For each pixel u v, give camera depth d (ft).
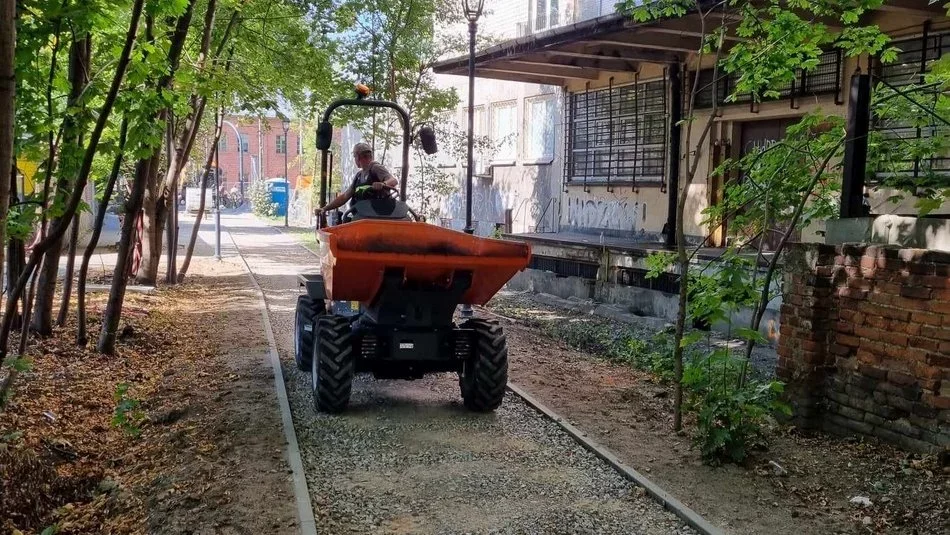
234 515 16.58
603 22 40.88
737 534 16.19
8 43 13.57
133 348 33.96
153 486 18.81
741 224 25.68
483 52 51.70
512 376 29.84
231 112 55.93
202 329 39.11
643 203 52.85
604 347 36.04
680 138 48.93
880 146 24.32
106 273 56.49
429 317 24.58
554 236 56.95
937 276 19.42
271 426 22.59
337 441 22.13
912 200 31.17
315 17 52.54
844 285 21.80
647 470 19.75
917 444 19.99
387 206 26.50
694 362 21.90
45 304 32.91
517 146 69.51
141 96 21.49
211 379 28.71
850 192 23.11
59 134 20.11
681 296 22.71
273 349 34.06
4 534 16.69
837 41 24.54
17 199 20.93
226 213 181.68
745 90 22.48
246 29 47.09
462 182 79.10
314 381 25.17
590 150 58.65
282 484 18.30
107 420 24.52
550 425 23.93
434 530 16.44
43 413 23.80
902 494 17.99
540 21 65.62
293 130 185.68
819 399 22.50
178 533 15.93
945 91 22.81
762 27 22.77
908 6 32.42
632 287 45.16
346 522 16.81
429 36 58.18
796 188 24.84
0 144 13.74
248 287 55.47
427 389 28.50
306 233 116.78
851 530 16.42
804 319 22.54
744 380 21.85
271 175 238.89
